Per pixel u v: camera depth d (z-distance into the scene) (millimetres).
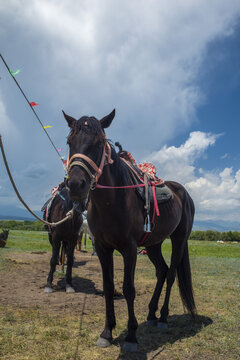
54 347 3125
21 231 37062
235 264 11008
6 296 5285
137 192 3439
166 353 3119
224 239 39438
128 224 3184
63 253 8391
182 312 4676
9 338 3295
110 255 3463
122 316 4309
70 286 5980
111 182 3111
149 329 3816
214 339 3520
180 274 4395
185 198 4809
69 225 5996
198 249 20047
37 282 6770
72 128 2965
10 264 8977
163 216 3938
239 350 3211
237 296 5652
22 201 3066
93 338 3389
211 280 7375
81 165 2697
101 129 2992
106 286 3400
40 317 4090
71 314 4301
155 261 4445
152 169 4414
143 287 6465
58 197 6551
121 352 3078
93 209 3256
